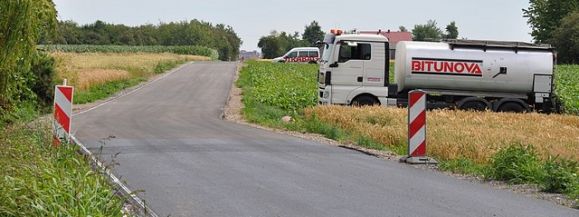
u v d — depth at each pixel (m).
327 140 18.33
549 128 21.80
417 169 12.87
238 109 31.41
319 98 27.33
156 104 33.91
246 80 53.06
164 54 96.50
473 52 27.03
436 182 11.34
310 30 149.25
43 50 16.91
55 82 25.61
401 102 26.80
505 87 27.17
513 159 11.90
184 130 20.34
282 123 23.58
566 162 11.62
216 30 171.75
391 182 11.24
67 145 11.55
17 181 6.99
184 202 9.25
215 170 12.14
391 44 32.19
